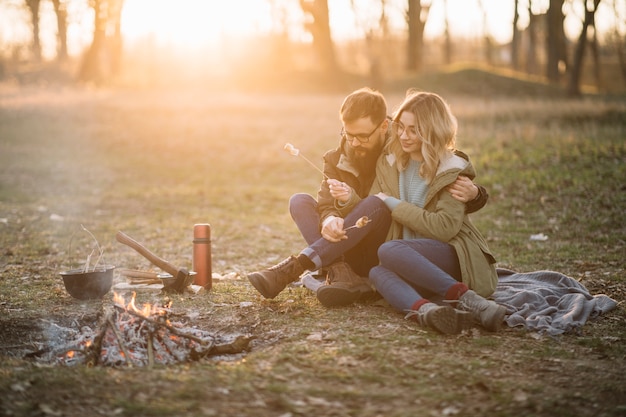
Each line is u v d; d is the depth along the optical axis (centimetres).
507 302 446
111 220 904
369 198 439
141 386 308
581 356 363
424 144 429
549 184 1035
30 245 712
